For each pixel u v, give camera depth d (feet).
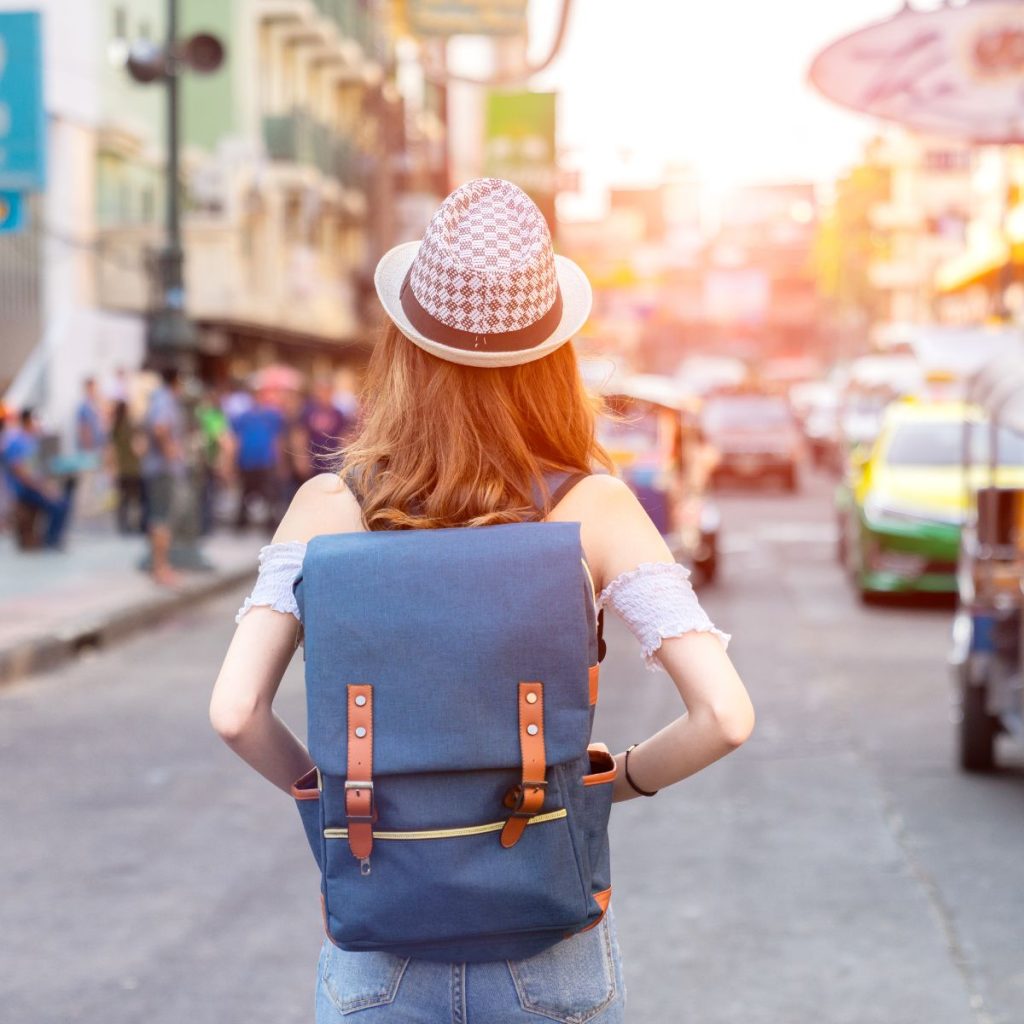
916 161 249.34
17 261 85.71
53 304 87.45
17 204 49.39
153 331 55.72
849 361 246.06
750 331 337.11
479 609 6.59
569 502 7.25
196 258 107.45
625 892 19.60
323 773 6.63
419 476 7.13
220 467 73.31
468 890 6.53
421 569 6.66
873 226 252.62
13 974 16.81
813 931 18.01
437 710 6.54
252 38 126.62
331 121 152.46
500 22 63.26
